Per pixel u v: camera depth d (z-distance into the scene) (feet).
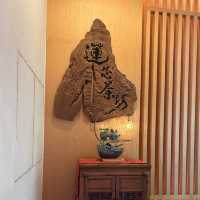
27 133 5.66
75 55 12.60
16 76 4.35
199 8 14.21
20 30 4.68
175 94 13.84
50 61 12.51
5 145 3.63
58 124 12.49
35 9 6.75
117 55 13.08
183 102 13.94
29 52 5.82
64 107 12.47
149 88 13.64
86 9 12.86
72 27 12.71
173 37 13.88
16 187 4.46
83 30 12.78
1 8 3.33
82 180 10.95
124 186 11.15
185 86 13.97
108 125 12.80
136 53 13.26
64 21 12.67
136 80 13.20
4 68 3.54
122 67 13.10
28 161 5.91
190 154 13.96
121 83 12.91
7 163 3.76
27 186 5.83
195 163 14.10
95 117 12.63
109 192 11.06
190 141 13.97
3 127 3.51
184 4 14.07
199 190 13.98
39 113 8.28
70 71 12.55
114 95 12.84
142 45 13.61
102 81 12.75
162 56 13.69
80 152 12.59
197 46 14.20
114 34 13.08
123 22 13.17
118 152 11.73
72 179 12.51
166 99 13.78
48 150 12.40
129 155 12.92
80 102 12.59
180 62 13.93
